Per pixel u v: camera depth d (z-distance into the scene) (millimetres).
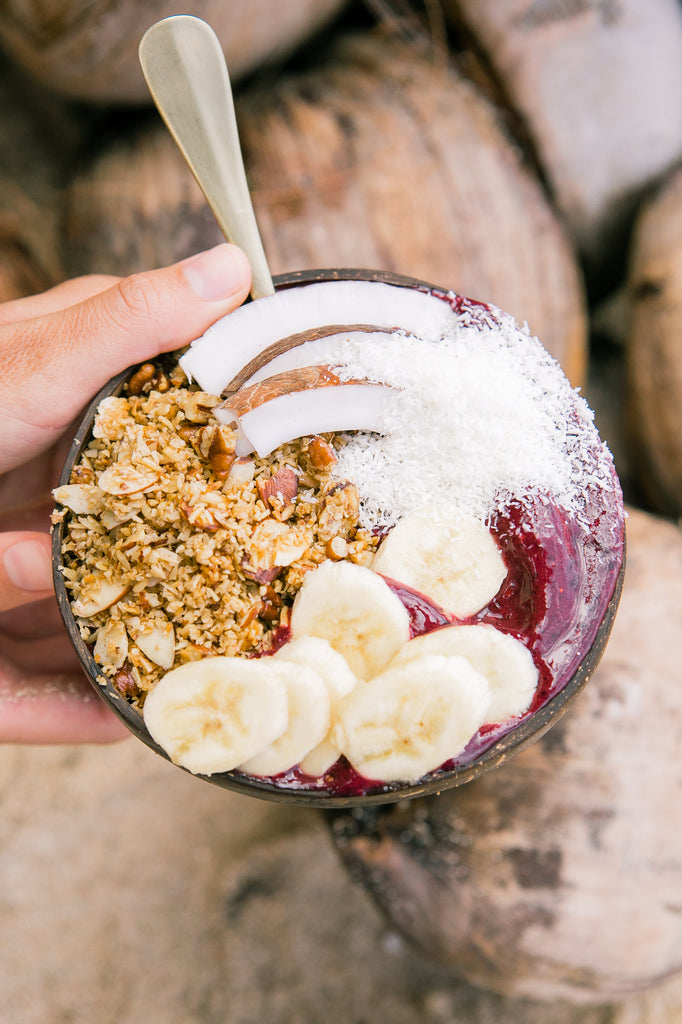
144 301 356
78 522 336
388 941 530
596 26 491
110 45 465
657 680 446
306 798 321
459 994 524
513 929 448
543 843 441
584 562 325
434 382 329
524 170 511
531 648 322
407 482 336
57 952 532
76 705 438
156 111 507
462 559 330
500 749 319
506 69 498
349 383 330
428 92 495
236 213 361
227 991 526
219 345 342
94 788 555
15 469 452
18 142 571
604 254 555
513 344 341
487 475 330
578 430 335
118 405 340
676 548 474
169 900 540
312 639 326
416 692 315
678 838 441
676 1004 520
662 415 511
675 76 506
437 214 487
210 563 324
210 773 321
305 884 538
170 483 329
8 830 549
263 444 331
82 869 545
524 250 507
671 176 513
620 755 440
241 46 476
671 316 498
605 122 505
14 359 372
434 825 452
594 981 457
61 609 330
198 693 319
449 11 496
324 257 479
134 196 490
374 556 336
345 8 517
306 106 491
